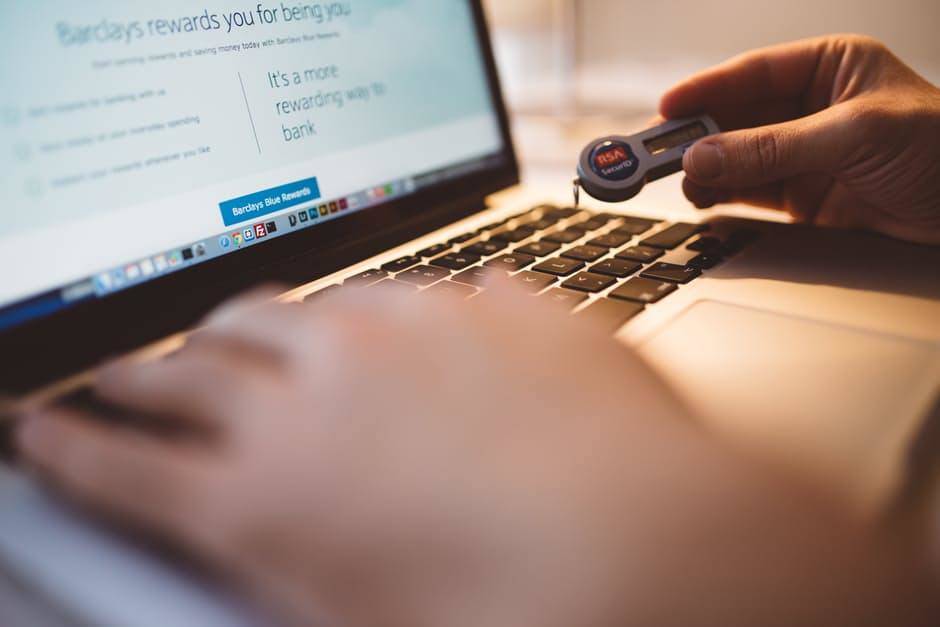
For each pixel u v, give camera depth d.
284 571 0.19
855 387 0.33
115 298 0.38
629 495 0.20
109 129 0.39
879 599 0.19
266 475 0.20
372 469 0.20
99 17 0.39
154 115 0.41
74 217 0.37
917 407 0.31
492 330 0.26
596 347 0.26
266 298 0.34
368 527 0.19
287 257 0.47
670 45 1.01
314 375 0.24
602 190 0.53
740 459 0.22
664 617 0.18
